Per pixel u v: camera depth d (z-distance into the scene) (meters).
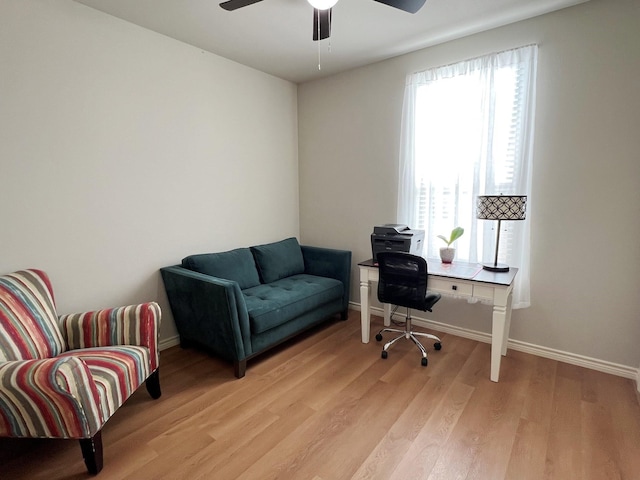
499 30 2.51
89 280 2.34
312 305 2.92
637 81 2.09
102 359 1.73
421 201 3.01
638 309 2.23
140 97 2.50
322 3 1.86
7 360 1.60
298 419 1.91
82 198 2.26
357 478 1.51
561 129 2.35
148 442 1.73
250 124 3.33
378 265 2.65
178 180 2.79
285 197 3.80
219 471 1.55
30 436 1.49
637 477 1.50
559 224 2.43
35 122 2.02
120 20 2.35
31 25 1.97
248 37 2.64
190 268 2.71
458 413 1.95
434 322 3.13
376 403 2.05
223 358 2.63
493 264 2.58
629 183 2.17
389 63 3.11
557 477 1.50
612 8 2.12
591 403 2.02
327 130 3.62
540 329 2.59
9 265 1.99
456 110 2.74
